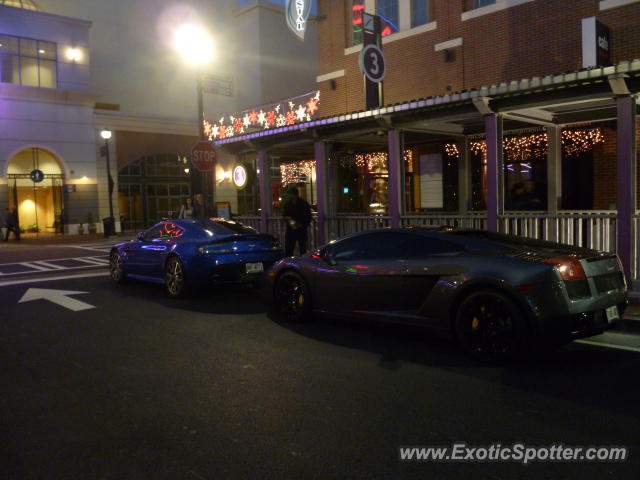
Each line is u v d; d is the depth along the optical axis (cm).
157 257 1005
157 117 3703
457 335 559
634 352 559
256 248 952
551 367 519
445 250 596
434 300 577
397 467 333
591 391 454
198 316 798
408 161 1566
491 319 534
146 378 518
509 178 1348
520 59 1341
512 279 516
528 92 860
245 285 1085
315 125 1190
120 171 3712
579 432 376
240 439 378
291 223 1178
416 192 1556
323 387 481
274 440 375
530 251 550
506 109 903
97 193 3441
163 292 1023
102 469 339
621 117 780
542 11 1302
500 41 1375
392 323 621
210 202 1984
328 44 1770
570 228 876
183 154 3928
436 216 1064
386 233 657
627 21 1171
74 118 3331
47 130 3222
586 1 1230
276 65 4188
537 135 1291
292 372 526
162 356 592
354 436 379
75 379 519
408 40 1568
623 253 788
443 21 1486
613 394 446
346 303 669
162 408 441
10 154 3080
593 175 1209
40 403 457
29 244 2533
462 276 556
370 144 1452
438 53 1499
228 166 4006
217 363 562
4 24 3088
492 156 927
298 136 1295
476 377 497
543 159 1287
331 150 1341
